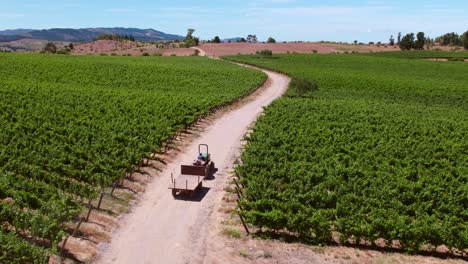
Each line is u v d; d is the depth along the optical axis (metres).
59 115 41.72
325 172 30.05
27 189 23.23
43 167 27.94
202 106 52.22
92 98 53.28
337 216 23.30
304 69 112.94
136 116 44.66
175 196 26.47
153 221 22.88
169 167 32.59
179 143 39.00
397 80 97.25
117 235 21.06
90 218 22.25
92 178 26.25
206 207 25.00
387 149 37.50
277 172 29.05
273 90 80.69
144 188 27.89
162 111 47.84
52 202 20.34
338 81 93.12
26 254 16.62
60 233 17.58
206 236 21.55
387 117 52.62
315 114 51.06
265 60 139.12
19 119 38.56
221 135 43.22
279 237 21.98
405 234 21.17
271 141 37.38
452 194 27.91
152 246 20.17
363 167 32.41
